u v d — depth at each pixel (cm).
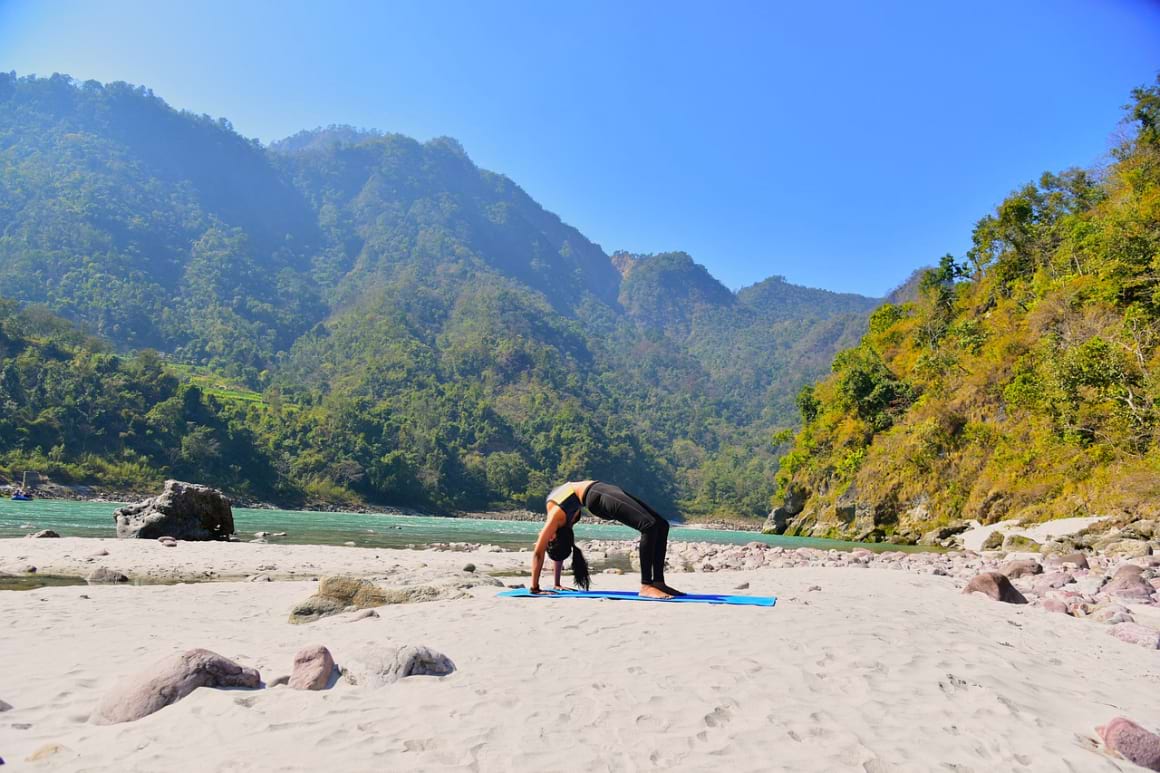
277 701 403
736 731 366
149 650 566
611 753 334
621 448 14825
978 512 3753
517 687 434
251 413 10812
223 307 18262
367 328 17550
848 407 5669
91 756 324
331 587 774
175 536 2006
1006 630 708
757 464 17088
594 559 1995
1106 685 525
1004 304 5009
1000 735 380
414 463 10794
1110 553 2098
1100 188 5369
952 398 4500
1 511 3575
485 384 16950
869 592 975
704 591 955
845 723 386
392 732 355
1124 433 2966
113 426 8212
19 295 14925
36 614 719
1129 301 3512
